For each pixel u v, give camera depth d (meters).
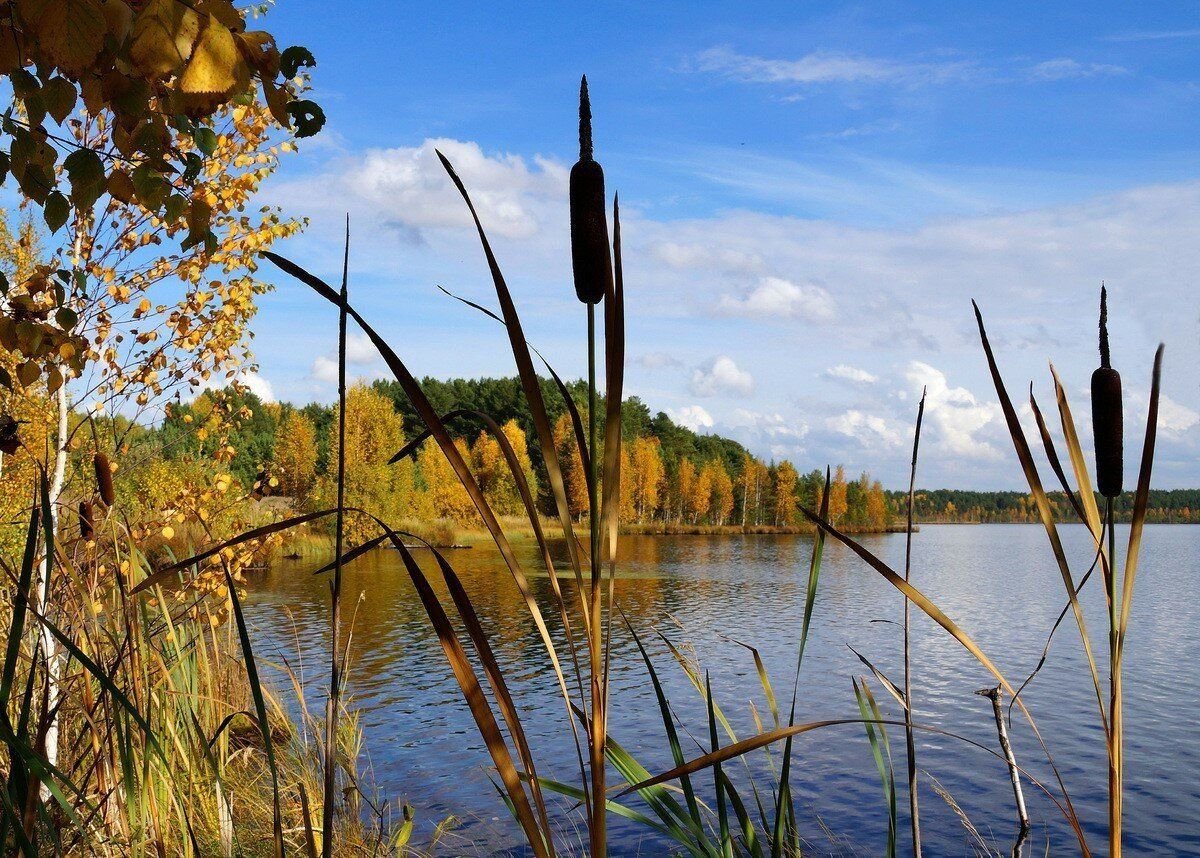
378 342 1.12
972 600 28.20
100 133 3.99
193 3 1.82
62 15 1.68
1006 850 7.65
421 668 14.48
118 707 1.98
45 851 2.05
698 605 24.52
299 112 2.17
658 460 85.06
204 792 2.79
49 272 3.32
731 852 1.88
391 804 8.09
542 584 27.03
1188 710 13.16
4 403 5.46
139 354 6.10
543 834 1.13
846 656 16.69
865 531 95.94
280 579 28.14
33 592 2.03
